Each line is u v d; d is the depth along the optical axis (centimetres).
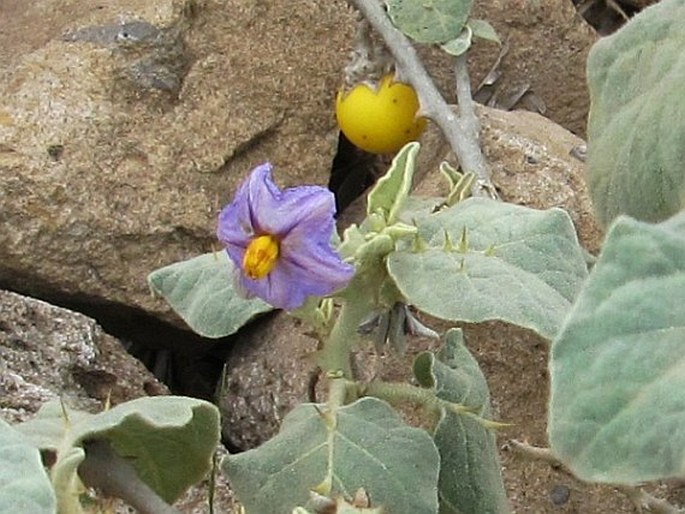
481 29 37
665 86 24
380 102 38
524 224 24
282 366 35
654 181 24
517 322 21
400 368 33
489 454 25
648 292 15
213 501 27
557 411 15
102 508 23
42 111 38
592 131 26
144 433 23
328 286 21
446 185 38
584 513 32
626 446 15
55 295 37
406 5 36
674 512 27
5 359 31
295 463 22
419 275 22
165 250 38
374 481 22
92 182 37
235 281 22
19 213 36
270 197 21
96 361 32
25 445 17
